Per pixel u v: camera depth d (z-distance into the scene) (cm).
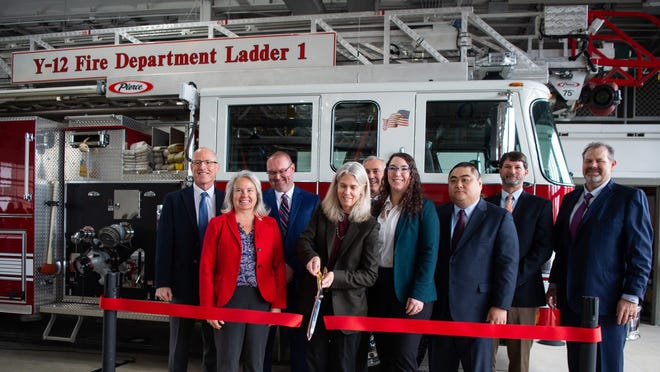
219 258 294
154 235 462
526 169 344
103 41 668
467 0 845
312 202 346
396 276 287
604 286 293
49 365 446
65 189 492
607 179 305
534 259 326
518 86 411
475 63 476
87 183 485
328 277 269
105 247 470
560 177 414
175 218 340
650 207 841
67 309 466
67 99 508
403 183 293
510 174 340
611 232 294
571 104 605
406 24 562
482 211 294
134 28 628
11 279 480
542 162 407
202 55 516
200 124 461
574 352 295
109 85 497
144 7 905
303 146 445
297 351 324
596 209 301
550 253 328
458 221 299
